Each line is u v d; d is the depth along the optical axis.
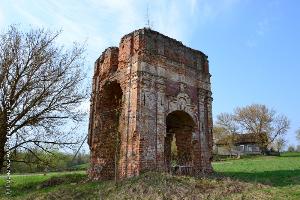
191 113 21.58
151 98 19.39
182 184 15.68
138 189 14.91
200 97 22.47
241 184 16.50
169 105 20.31
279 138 71.31
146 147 18.28
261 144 70.56
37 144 17.38
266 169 29.64
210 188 15.54
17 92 16.55
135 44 20.27
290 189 15.52
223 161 53.69
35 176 27.95
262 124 70.75
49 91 17.30
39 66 17.17
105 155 22.61
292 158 50.19
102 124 23.23
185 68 22.06
